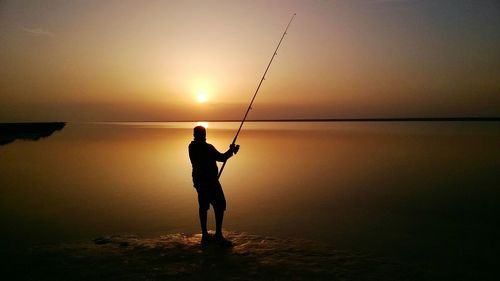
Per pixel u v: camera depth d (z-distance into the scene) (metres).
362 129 85.12
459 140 40.16
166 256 4.29
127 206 10.72
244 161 22.34
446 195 12.16
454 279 3.83
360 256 4.34
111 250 4.53
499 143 35.25
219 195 4.81
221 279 3.65
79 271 3.86
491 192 12.61
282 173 17.33
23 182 14.91
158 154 27.39
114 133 70.25
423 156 24.53
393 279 3.69
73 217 9.44
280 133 65.88
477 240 7.33
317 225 8.55
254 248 4.61
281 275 3.75
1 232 8.04
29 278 3.69
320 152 27.84
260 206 10.65
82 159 23.84
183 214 9.78
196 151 4.78
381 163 21.03
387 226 8.41
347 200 11.45
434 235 7.74
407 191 12.86
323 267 3.97
